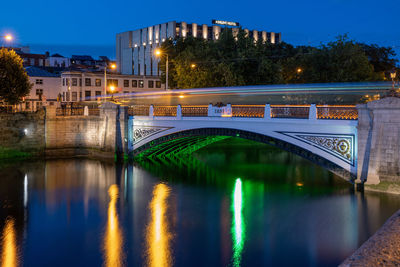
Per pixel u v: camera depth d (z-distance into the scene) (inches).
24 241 737.6
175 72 2378.2
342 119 938.1
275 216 847.7
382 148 881.5
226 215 868.6
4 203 984.9
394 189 866.8
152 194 1064.2
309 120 981.2
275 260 637.9
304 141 995.3
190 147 1679.4
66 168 1422.2
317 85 1839.3
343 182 1132.5
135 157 1525.6
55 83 3152.1
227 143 2053.4
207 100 2118.6
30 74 3061.0
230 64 1985.7
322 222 797.2
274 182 1171.9
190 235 755.4
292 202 943.0
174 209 922.1
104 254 676.1
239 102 2026.3
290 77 2097.7
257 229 775.7
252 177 1258.6
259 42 2156.7
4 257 666.2
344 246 680.4
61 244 722.8
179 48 2405.3
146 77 3329.2
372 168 892.0
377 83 1708.9
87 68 4160.9
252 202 955.3
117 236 757.3
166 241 727.7
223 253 669.9
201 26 4202.8
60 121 1668.3
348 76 1749.5
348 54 1774.1
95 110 1675.7
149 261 645.9
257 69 2070.6
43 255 674.2
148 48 4269.2
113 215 885.8
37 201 1002.7
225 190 1088.2
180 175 1301.7
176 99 2353.6
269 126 1053.8
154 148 1519.4
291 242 706.8
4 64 1659.7
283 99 1956.2
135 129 1507.1
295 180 1194.6
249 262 633.6
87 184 1181.1
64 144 1680.6
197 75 2020.2
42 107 1652.3
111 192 1089.4
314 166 1462.8
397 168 864.3
